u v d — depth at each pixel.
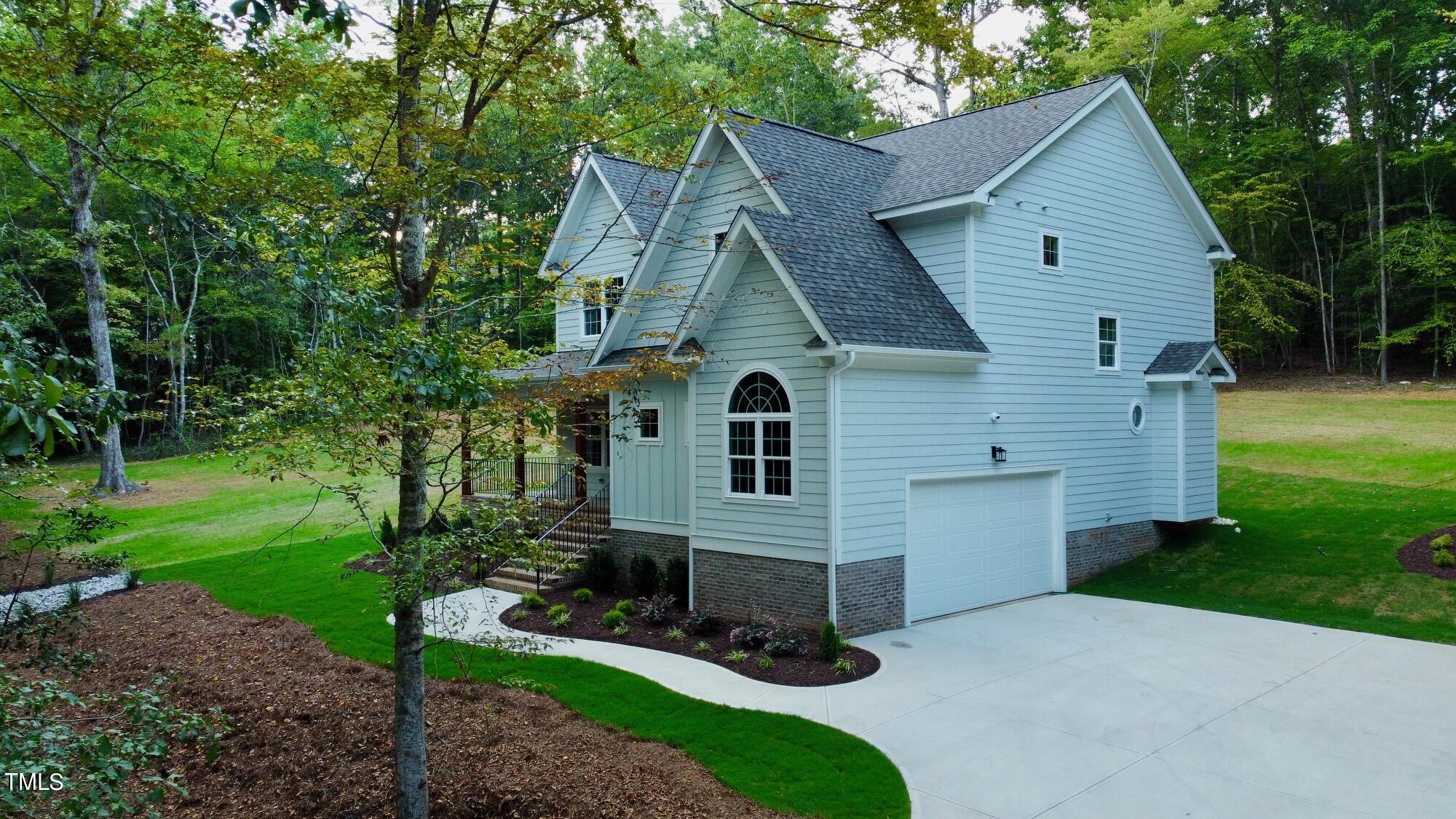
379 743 9.38
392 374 6.62
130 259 35.59
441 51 7.16
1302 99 34.19
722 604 14.71
